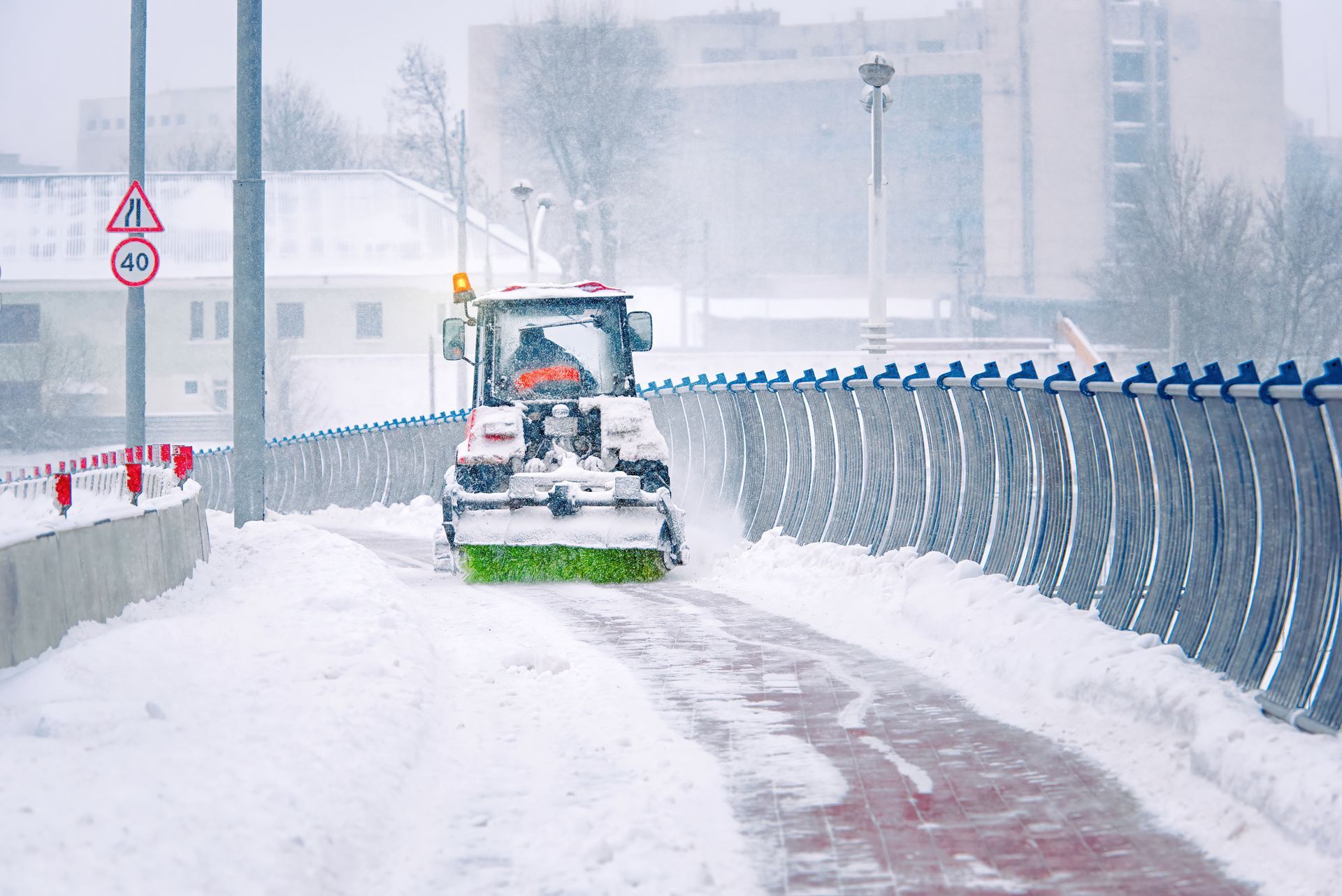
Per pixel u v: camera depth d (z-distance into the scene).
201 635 21.70
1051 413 25.33
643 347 38.50
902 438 32.53
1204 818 14.11
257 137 39.38
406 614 25.12
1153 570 21.94
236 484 40.09
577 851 13.47
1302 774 13.54
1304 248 168.00
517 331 38.47
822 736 18.03
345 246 185.38
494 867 13.24
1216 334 164.88
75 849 11.55
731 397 43.97
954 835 14.04
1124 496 22.88
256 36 38.91
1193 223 175.88
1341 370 16.03
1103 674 18.38
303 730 16.31
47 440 171.25
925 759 16.83
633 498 34.53
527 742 17.89
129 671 18.77
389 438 73.25
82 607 22.39
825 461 37.22
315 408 175.38
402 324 182.75
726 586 33.66
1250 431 18.45
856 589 29.38
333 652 21.02
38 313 185.62
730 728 18.50
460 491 35.00
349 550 33.66
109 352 185.12
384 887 12.80
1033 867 13.06
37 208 193.88
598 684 21.22
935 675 21.64
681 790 15.52
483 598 31.92
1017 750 17.06
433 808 15.07
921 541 31.03
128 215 47.75
